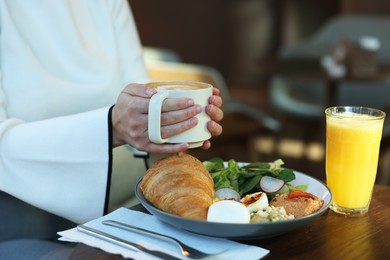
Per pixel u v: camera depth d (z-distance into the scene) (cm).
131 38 144
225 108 261
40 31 122
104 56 131
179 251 76
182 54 549
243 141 246
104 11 133
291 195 86
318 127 307
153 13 550
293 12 489
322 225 86
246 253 75
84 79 126
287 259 75
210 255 74
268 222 75
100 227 84
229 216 77
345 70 254
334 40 347
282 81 326
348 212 91
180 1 535
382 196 100
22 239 108
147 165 124
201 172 86
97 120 100
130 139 94
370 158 89
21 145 103
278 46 504
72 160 102
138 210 92
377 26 342
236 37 521
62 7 123
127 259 75
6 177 104
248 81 528
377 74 255
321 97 331
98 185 104
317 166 331
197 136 87
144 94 88
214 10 523
